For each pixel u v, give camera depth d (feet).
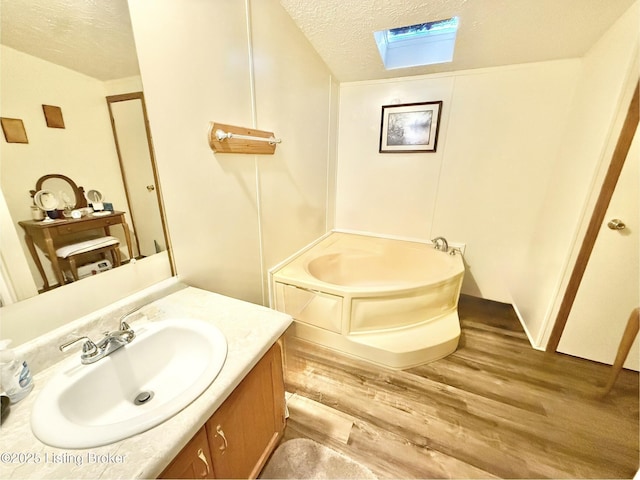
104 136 2.76
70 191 2.58
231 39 4.03
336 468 3.83
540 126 6.83
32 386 2.22
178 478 2.05
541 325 6.28
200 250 4.05
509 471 3.83
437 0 4.60
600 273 5.28
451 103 7.45
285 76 5.48
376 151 8.63
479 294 8.59
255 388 3.02
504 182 7.49
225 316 3.25
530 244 7.53
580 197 5.45
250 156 4.81
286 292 6.14
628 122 4.45
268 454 3.65
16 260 2.29
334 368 5.74
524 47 5.88
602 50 5.25
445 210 8.34
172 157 3.38
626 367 5.62
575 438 4.27
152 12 2.94
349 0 4.77
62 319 2.67
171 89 3.25
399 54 7.15
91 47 2.52
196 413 2.02
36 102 2.26
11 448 1.75
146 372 2.80
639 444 4.19
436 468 3.85
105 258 2.97
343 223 9.87
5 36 2.03
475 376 5.50
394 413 4.69
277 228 6.04
